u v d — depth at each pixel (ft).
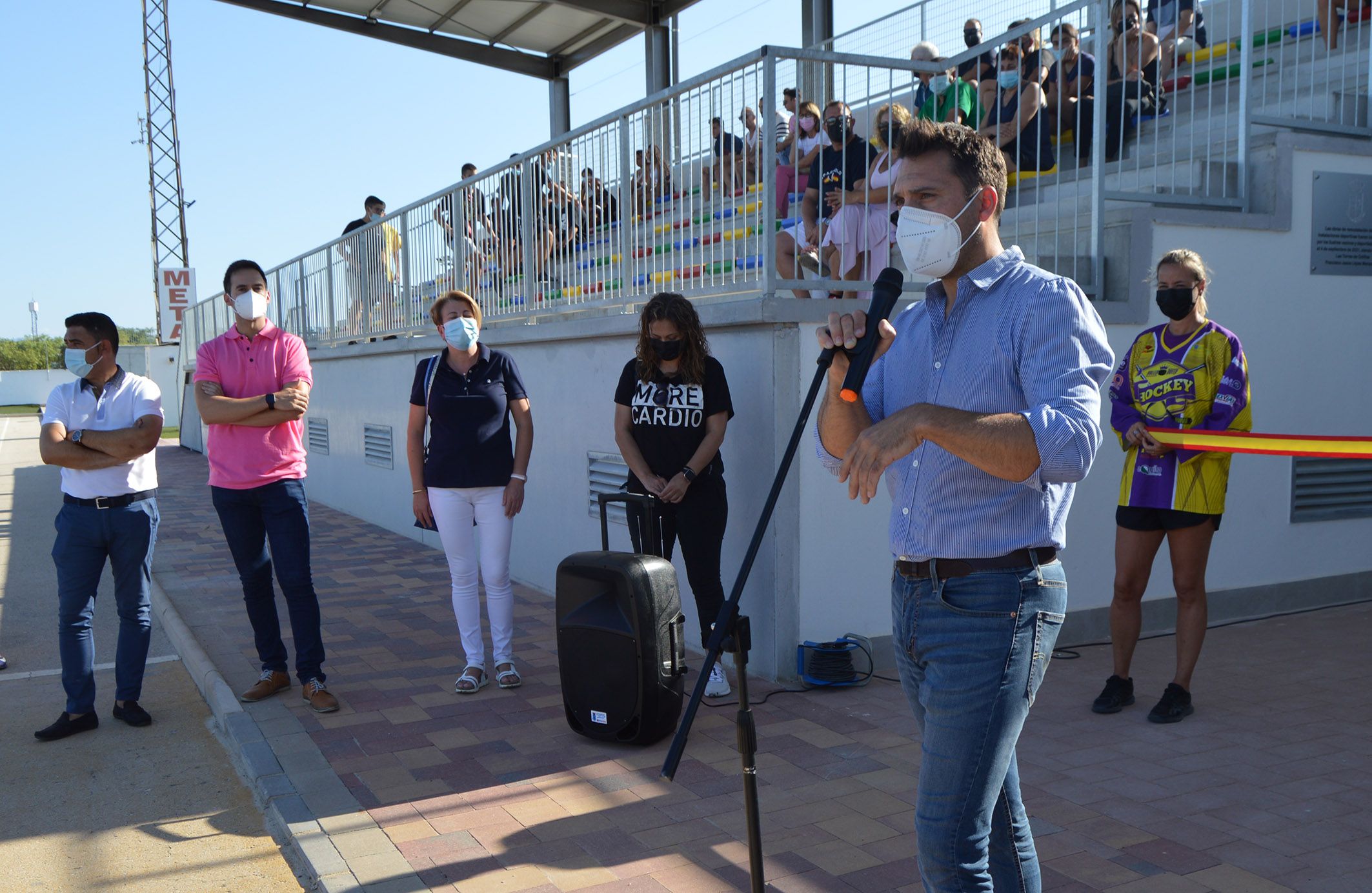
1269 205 20.88
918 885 10.51
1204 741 14.35
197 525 37.68
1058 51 19.38
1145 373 15.48
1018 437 6.20
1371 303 21.94
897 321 8.02
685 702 16.25
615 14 45.98
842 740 14.56
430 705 16.53
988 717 6.89
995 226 7.38
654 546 15.78
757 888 7.89
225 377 16.35
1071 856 10.98
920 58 23.40
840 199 18.02
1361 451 11.62
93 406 15.78
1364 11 25.38
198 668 18.58
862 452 6.38
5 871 11.51
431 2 46.52
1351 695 16.22
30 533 38.96
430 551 31.42
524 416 17.52
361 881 10.71
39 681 18.98
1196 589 15.19
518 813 12.39
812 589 17.11
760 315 16.49
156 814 13.00
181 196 120.67
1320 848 11.10
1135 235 19.36
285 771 13.78
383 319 35.96
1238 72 25.36
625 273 21.24
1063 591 7.18
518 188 25.85
